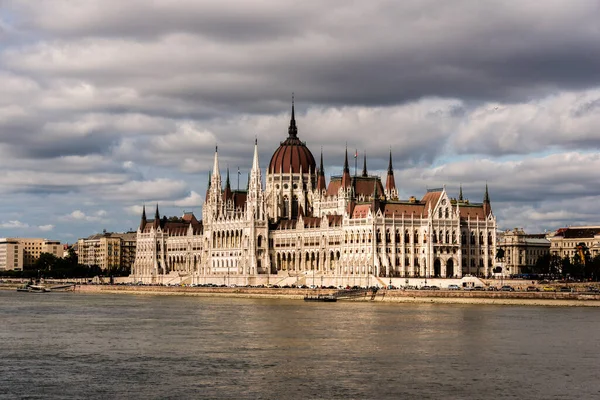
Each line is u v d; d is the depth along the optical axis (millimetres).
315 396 157625
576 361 190500
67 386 166375
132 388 164500
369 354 199250
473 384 166750
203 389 163125
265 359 193375
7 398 157625
